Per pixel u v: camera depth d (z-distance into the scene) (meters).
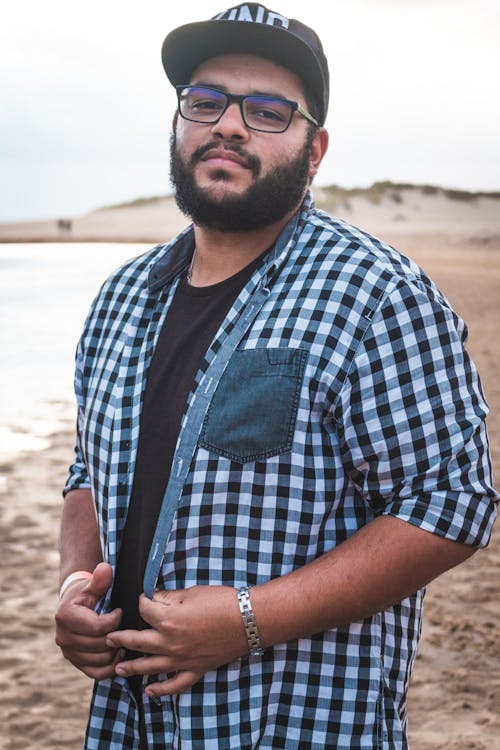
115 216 143.25
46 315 16.53
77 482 2.09
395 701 1.67
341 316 1.60
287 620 1.55
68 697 3.46
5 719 3.29
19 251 52.47
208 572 1.61
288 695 1.62
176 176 1.78
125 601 1.74
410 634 1.73
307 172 1.77
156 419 1.74
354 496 1.67
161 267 1.88
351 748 1.60
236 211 1.70
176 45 1.77
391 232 104.81
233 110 1.71
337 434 1.62
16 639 3.90
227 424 1.62
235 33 1.72
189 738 1.62
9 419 8.12
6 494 5.86
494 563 4.83
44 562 4.73
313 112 1.79
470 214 124.81
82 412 1.95
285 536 1.60
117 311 1.92
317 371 1.59
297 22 1.82
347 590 1.55
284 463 1.59
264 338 1.64
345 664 1.62
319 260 1.68
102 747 1.74
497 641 3.88
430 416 1.58
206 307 1.77
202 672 1.59
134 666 1.62
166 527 1.64
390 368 1.58
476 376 1.69
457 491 1.56
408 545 1.55
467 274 37.69
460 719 3.28
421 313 1.60
